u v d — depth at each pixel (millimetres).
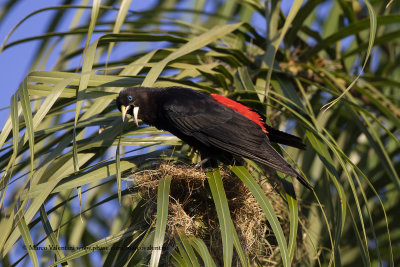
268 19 10250
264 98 9234
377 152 8727
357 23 9883
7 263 8602
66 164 7781
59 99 8656
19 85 7430
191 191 7691
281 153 9273
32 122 6750
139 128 8695
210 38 8961
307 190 9844
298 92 10453
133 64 8047
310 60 10758
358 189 10188
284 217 9070
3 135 7191
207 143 8797
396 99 10766
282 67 10383
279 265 8938
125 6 8586
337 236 6652
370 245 10367
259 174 8344
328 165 7555
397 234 10258
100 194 9578
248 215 7828
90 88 8148
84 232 9492
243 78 9031
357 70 10781
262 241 8164
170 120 9000
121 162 7754
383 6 11578
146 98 9266
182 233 6965
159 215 6297
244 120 8742
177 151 9438
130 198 7977
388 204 10305
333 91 9688
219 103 9016
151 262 5941
